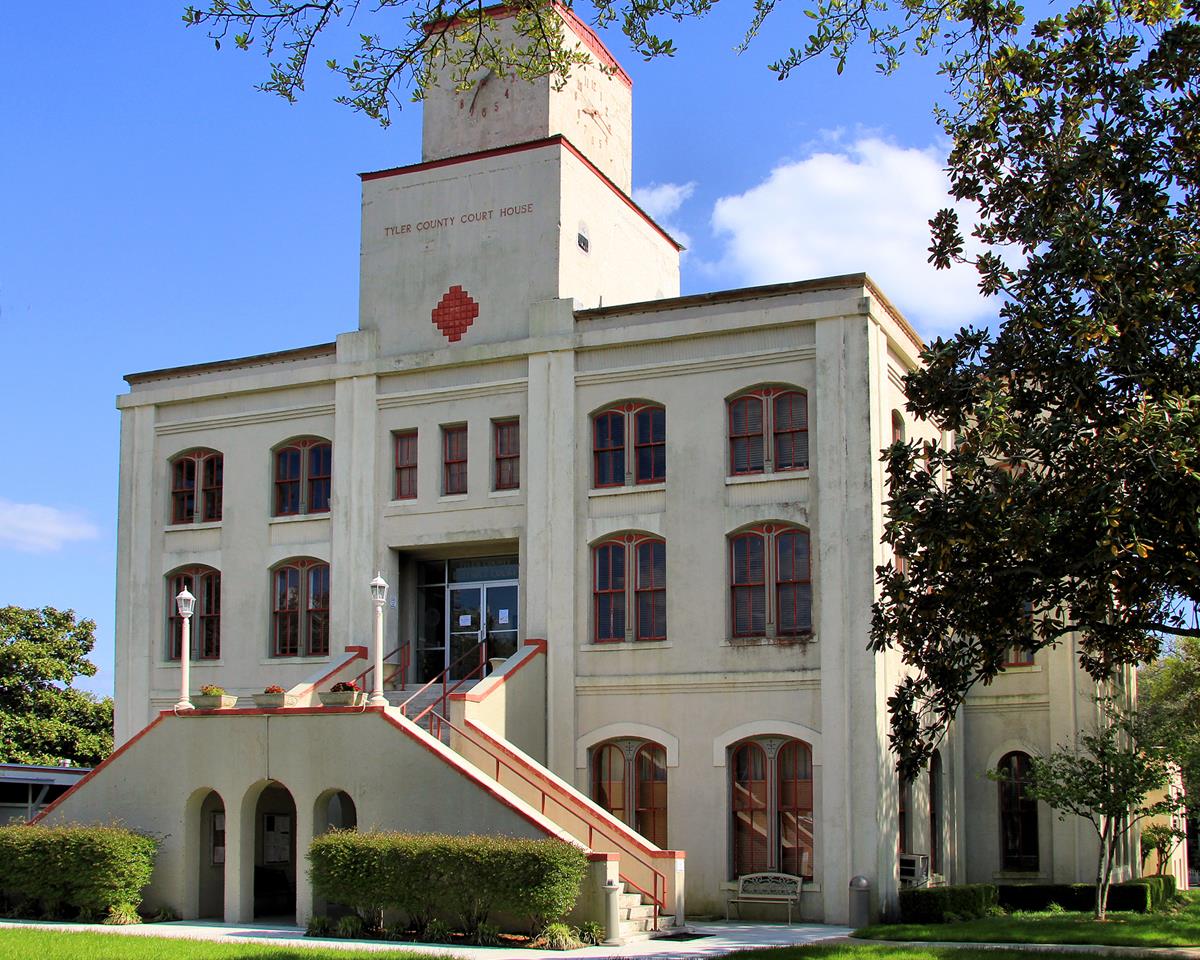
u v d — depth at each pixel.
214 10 16.94
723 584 29.39
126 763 28.28
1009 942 22.41
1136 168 18.97
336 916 26.33
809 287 29.48
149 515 35.84
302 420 34.50
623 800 29.75
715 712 29.05
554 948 21.92
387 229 34.41
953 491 19.19
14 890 26.78
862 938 23.73
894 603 20.39
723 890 28.25
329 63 17.88
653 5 17.42
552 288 32.25
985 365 19.92
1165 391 17.78
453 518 32.41
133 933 23.45
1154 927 24.36
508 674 29.20
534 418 31.78
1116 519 17.31
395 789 25.55
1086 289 19.09
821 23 18.25
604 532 30.69
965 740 33.41
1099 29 19.53
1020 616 20.12
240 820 26.95
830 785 27.61
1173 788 37.16
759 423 29.78
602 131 36.19
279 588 34.25
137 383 36.81
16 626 49.12
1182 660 45.78
